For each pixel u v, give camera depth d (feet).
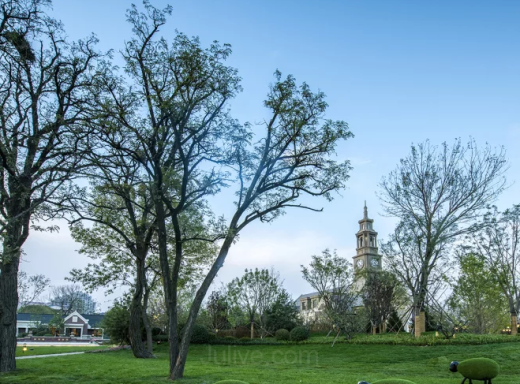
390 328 119.24
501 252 118.01
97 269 93.61
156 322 133.59
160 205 53.16
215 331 140.46
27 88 56.54
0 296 54.49
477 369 38.09
